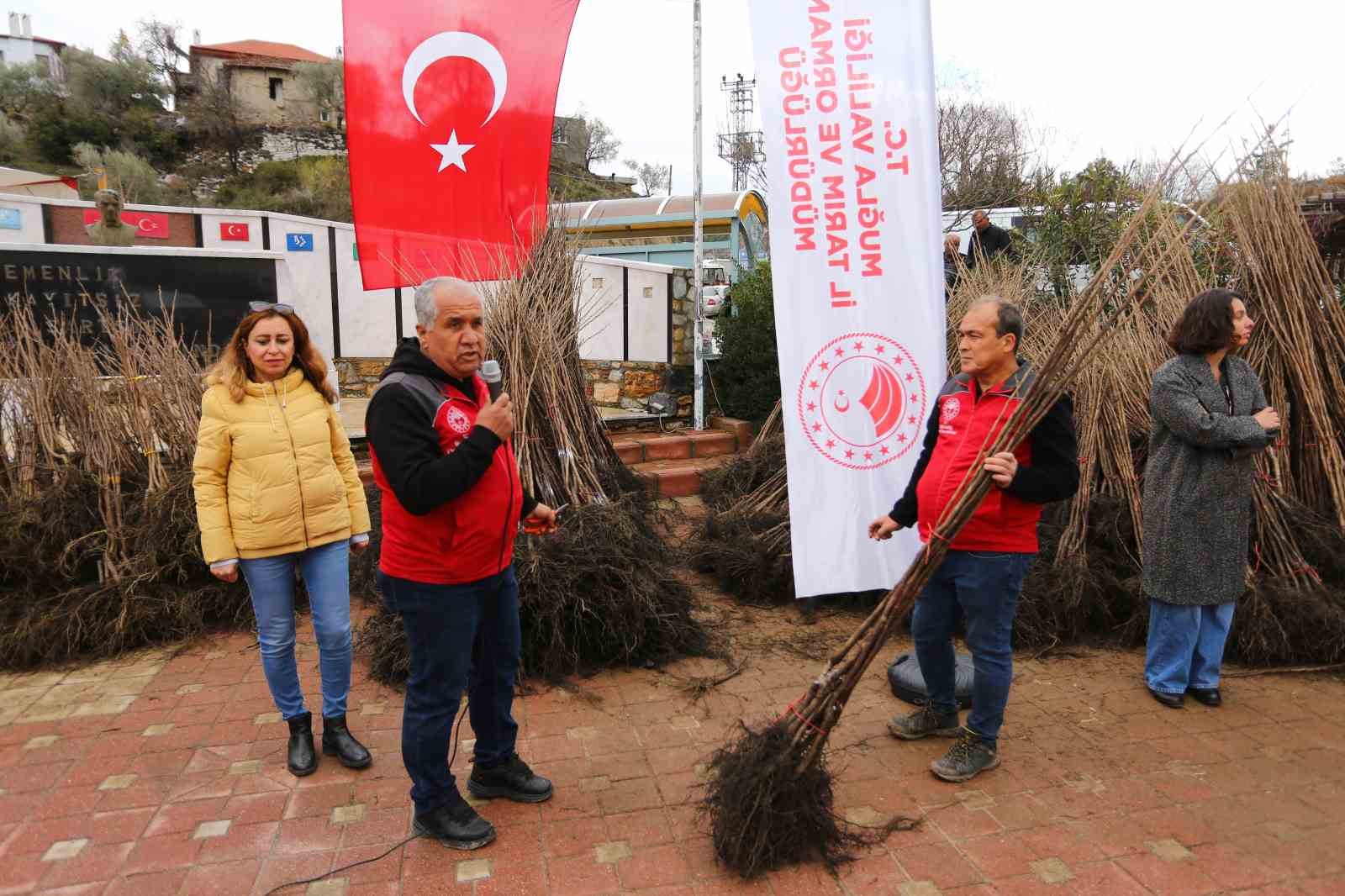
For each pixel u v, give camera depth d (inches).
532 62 203.6
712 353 320.8
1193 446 132.9
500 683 107.3
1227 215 183.2
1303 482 178.5
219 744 126.5
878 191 162.2
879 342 164.4
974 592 112.4
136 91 1956.2
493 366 91.7
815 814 99.6
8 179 952.9
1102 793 113.3
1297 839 102.7
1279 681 148.2
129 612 162.7
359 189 196.4
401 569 94.7
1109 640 164.7
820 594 181.8
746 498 219.0
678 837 104.3
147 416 186.4
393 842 103.0
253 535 113.2
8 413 180.5
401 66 196.5
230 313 236.4
